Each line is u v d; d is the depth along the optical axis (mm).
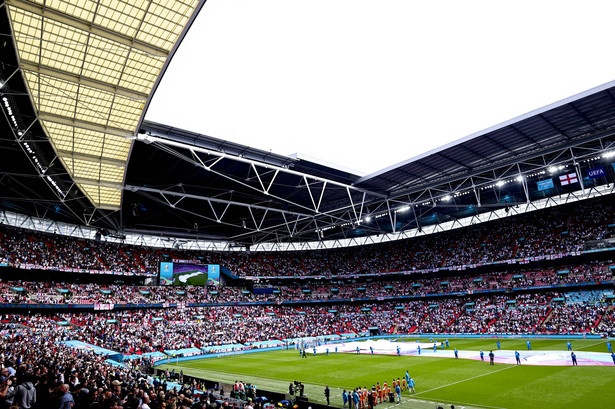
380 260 106875
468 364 45406
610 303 69438
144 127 47375
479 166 67500
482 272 93500
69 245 80125
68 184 62094
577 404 26000
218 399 27625
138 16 30500
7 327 56469
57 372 20203
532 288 79438
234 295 97188
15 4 27344
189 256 101875
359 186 74000
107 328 67125
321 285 109812
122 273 83375
